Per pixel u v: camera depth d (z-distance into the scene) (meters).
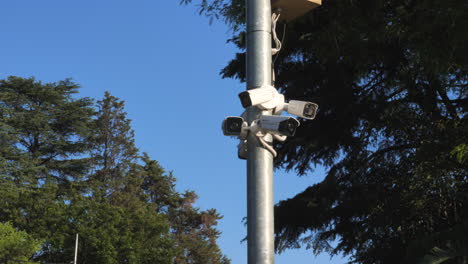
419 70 16.30
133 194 66.50
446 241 12.66
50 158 61.34
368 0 15.51
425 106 16.91
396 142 17.91
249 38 4.83
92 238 43.88
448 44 13.18
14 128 57.59
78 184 57.94
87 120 63.16
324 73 18.59
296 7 5.22
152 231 48.38
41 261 44.78
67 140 62.56
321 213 18.95
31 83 60.81
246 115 4.81
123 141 70.12
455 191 15.09
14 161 55.12
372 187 17.66
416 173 15.64
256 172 4.55
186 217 73.94
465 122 15.48
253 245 4.36
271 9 5.24
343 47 16.59
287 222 19.36
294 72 18.77
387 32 15.16
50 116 60.78
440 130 15.87
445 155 15.06
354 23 15.77
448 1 12.29
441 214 16.42
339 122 18.48
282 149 19.12
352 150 18.69
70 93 63.50
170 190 75.69
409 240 16.83
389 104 17.73
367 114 18.11
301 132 18.62
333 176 18.62
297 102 4.81
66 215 46.19
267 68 4.77
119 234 46.41
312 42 17.09
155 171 76.31
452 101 17.00
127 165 69.62
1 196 48.16
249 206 4.50
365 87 18.84
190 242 70.50
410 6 14.98
